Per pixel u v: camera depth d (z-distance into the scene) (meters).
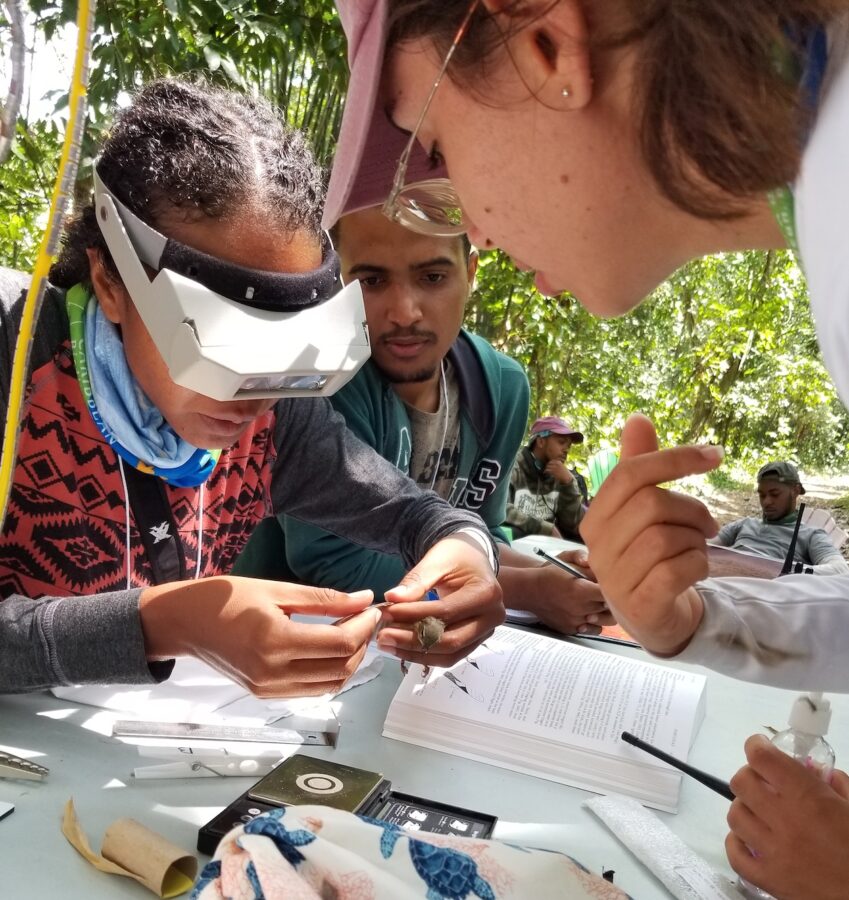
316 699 1.12
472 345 1.88
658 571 0.81
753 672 0.95
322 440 1.45
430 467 1.82
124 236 0.99
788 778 0.77
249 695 1.11
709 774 1.01
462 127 0.71
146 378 1.15
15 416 0.72
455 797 0.94
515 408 1.92
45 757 0.92
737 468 10.12
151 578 1.28
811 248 0.55
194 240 0.99
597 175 0.67
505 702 1.09
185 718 1.03
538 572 1.54
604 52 0.61
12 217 3.87
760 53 0.55
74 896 0.71
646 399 8.12
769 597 0.98
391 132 0.89
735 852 0.79
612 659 1.25
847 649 0.96
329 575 1.61
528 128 0.67
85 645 0.97
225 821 0.80
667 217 0.68
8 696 1.05
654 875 0.83
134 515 1.25
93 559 1.23
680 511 0.81
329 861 0.58
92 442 1.20
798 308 8.86
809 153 0.55
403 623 1.14
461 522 1.42
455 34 0.65
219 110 1.08
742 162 0.58
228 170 1.00
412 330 1.61
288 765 0.91
